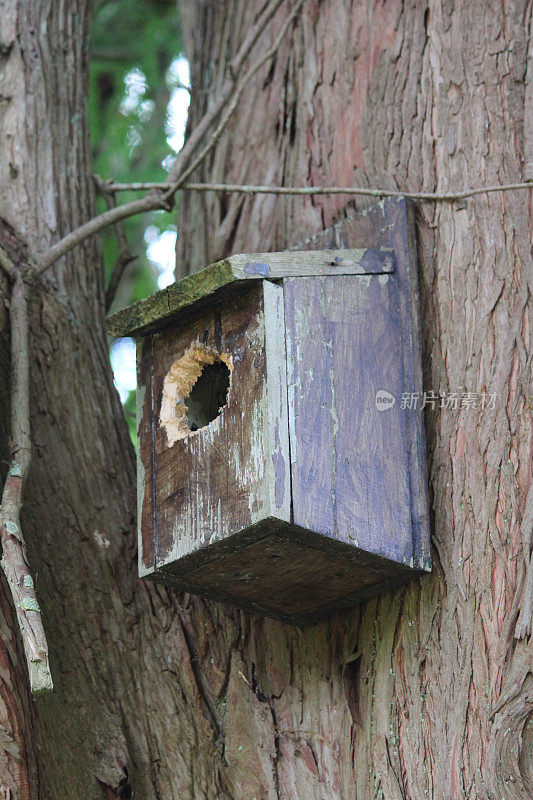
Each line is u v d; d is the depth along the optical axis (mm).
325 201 7859
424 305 6887
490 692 6086
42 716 6516
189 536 6102
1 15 8578
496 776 5945
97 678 6859
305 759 6637
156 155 11859
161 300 6426
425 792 6152
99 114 12055
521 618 6098
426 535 6344
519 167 7000
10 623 6293
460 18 7551
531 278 6680
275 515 5738
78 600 7016
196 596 7172
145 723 6805
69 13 8953
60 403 7562
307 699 6766
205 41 9578
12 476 6520
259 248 8195
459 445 6539
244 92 8852
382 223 6996
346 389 6270
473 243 6895
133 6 12422
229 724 6832
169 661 6980
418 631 6395
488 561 6281
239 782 6695
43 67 8586
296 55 8484
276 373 5996
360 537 6059
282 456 5879
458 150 7215
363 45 8008
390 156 7523
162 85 12172
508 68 7262
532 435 6402
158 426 6480
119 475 7570
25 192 8141
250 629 7062
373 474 6227
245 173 8562
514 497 6332
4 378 7211
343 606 6715
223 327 6266
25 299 7414
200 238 8797
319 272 6371
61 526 7180
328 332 6305
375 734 6430
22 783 5988
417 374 6602
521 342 6586
